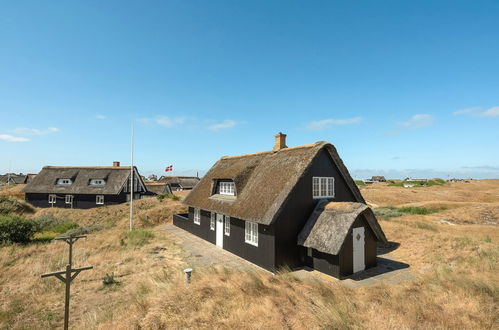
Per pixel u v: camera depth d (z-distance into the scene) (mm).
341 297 8320
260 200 14445
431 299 8023
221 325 6430
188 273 9383
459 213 27453
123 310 8016
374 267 13375
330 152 15438
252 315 6781
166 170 41562
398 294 8672
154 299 8078
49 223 28109
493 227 20750
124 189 41312
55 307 8945
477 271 10766
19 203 33688
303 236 13336
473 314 6793
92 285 10703
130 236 19562
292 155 15750
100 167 43188
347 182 16453
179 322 6625
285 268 13031
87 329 7121
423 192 57438
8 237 17922
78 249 16062
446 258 13094
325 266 12578
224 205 17094
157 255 15461
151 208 33656
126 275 11891
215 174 21594
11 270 12195
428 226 20438
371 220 12984
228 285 8719
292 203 13695
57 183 40969
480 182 90750
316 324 6312
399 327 6156
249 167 17812
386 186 78062
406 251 15383
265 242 13578
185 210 31766
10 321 7953
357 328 6172
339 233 11914
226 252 16562
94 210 33656
